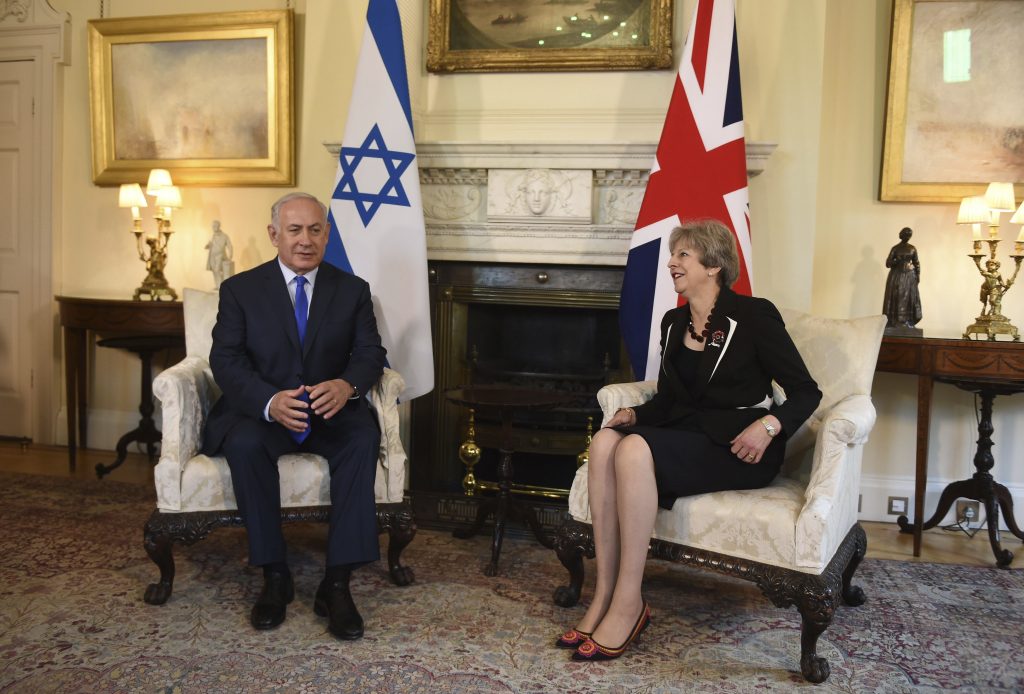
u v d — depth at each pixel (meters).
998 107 3.55
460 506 3.28
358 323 2.69
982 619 2.49
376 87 3.37
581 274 3.59
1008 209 3.22
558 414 3.65
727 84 3.17
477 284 3.68
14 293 4.70
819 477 2.09
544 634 2.29
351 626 2.21
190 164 4.38
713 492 2.22
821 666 2.04
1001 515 3.64
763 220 3.42
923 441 3.19
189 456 2.47
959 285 3.65
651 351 3.18
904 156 3.63
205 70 4.33
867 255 3.72
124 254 4.60
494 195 3.53
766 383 2.33
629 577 2.15
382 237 3.34
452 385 3.74
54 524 3.20
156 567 2.74
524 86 3.70
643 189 3.48
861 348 2.51
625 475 2.14
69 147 4.64
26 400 4.73
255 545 2.28
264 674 2.00
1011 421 3.62
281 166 4.26
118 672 1.99
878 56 3.68
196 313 2.90
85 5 4.57
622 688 1.98
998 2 3.52
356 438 2.37
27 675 1.96
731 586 2.74
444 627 2.31
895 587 2.78
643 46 3.57
